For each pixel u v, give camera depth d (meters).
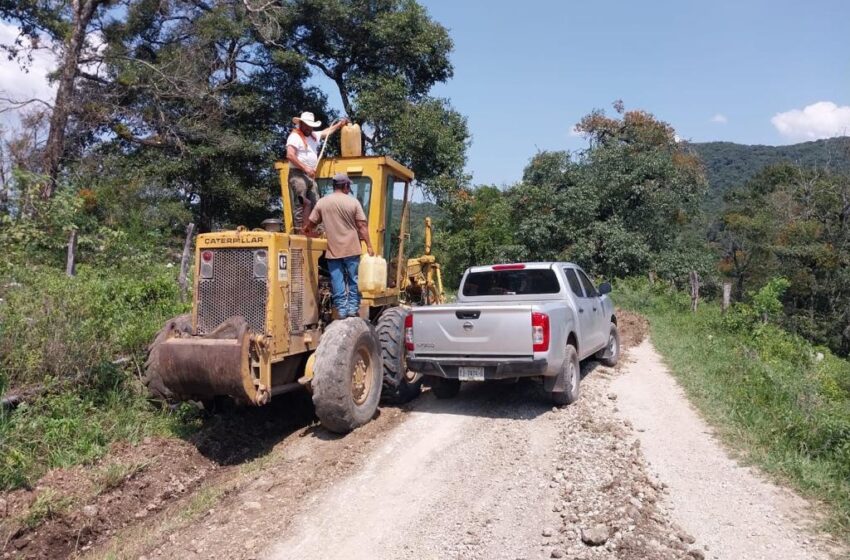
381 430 7.03
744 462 6.11
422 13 24.95
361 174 8.09
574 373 7.98
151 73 20.22
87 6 17.61
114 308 8.50
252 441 7.10
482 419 7.43
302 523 5.01
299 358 7.04
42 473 5.61
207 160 21.69
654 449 6.49
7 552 4.69
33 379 6.73
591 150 27.05
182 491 5.95
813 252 40.62
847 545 4.51
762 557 4.36
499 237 27.88
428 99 25.23
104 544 5.02
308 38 24.84
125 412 6.92
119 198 17.56
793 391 8.34
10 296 8.03
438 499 5.35
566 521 4.84
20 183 11.33
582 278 9.52
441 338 7.55
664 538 4.51
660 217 27.22
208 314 6.47
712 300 31.91
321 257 7.45
